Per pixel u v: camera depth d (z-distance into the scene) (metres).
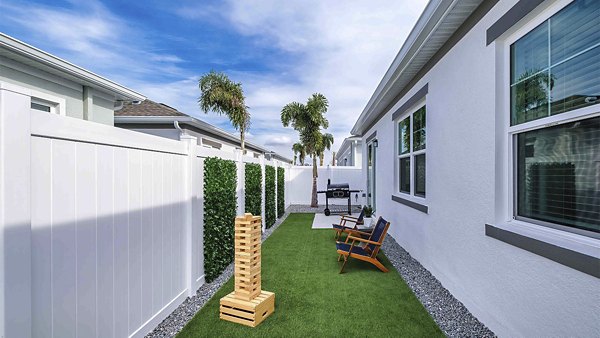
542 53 2.66
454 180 4.09
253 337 3.12
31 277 1.92
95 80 7.04
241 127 14.12
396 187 7.35
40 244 2.00
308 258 5.96
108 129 2.63
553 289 2.40
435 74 4.74
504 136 3.12
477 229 3.49
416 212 5.72
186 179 4.11
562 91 2.45
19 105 1.84
